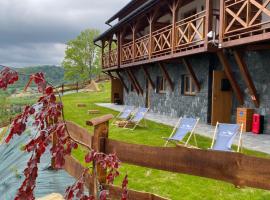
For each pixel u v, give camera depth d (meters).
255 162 2.18
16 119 1.66
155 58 13.21
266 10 7.35
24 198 1.73
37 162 1.74
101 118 3.19
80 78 53.59
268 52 8.96
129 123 11.08
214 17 11.68
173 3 11.54
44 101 1.69
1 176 7.71
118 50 18.38
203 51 9.60
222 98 10.55
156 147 2.77
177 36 11.57
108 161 1.92
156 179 5.30
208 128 10.26
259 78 9.31
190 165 2.52
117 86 22.44
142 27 18.59
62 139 1.79
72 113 15.75
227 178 2.31
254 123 9.25
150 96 16.92
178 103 13.70
